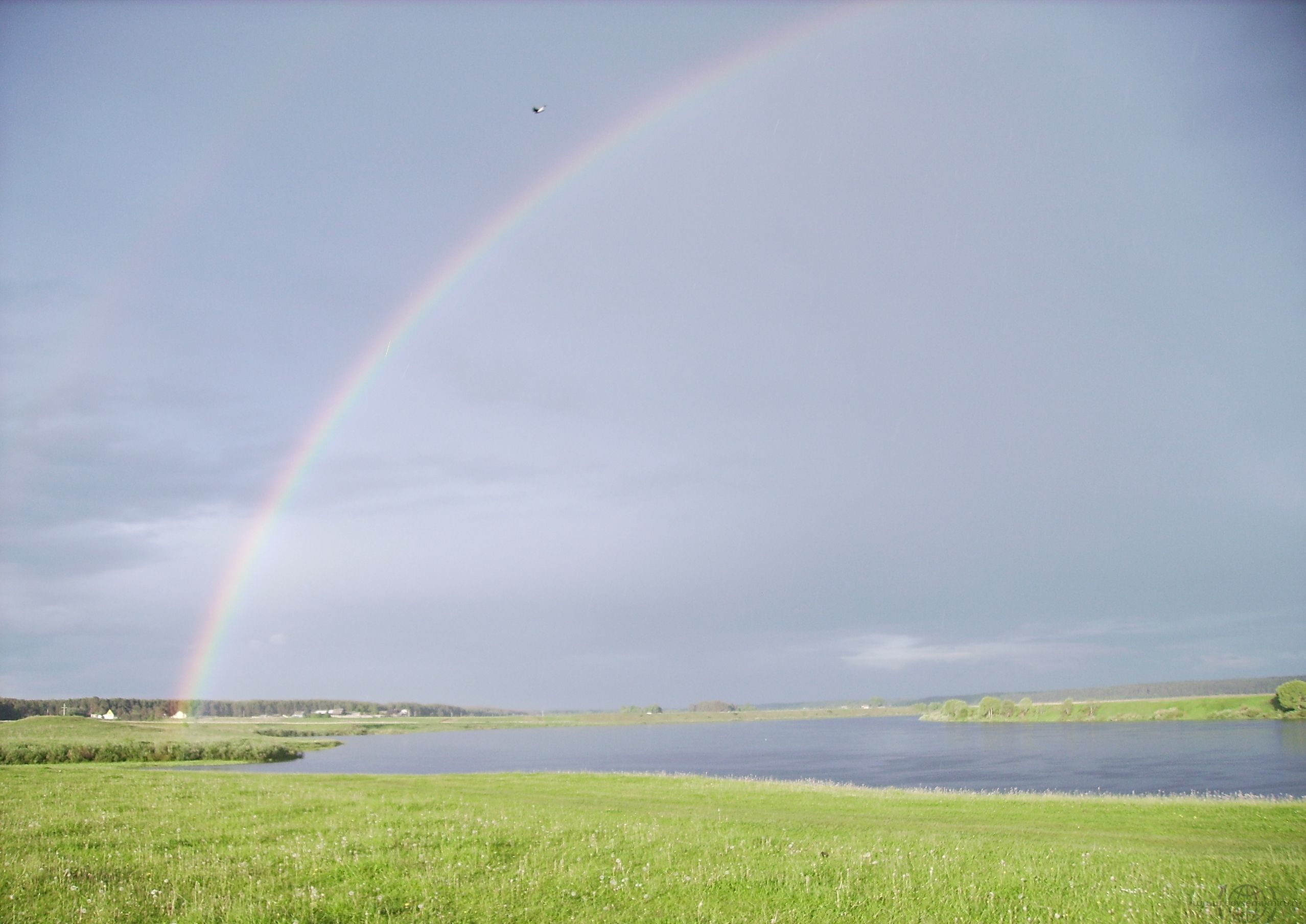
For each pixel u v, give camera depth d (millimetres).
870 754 126188
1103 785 68188
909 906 16109
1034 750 120188
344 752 149875
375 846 21109
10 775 45062
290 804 30766
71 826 24016
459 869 18531
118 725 154500
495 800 36594
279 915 14672
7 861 18562
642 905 15812
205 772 56156
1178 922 14922
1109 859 21234
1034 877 18797
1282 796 57312
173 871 17969
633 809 33938
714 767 101125
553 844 22344
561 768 99938
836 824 29094
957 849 22688
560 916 14961
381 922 14430
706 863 19891
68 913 14578
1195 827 29125
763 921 14727
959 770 88125
